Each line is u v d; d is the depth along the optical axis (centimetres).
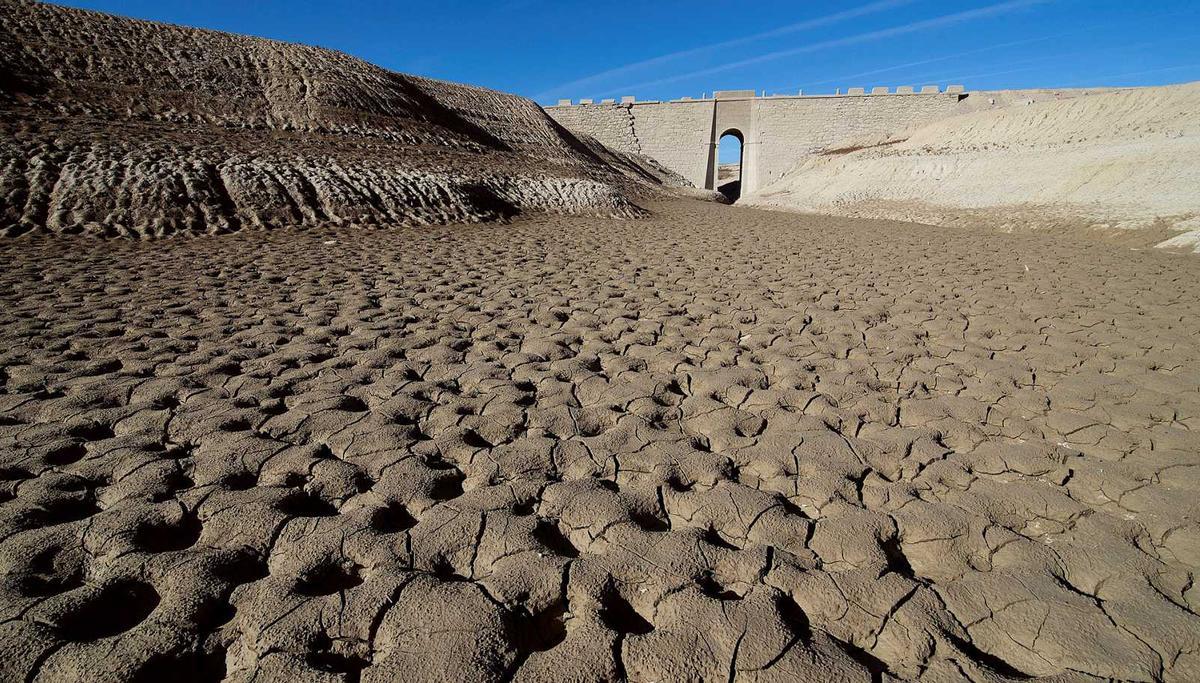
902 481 297
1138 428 352
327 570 225
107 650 180
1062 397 395
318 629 192
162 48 2064
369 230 1204
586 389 410
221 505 257
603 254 1069
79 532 236
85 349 464
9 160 1040
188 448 316
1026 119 2583
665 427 362
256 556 232
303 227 1155
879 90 4462
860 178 2745
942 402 391
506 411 368
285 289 705
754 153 4694
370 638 192
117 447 306
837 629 199
